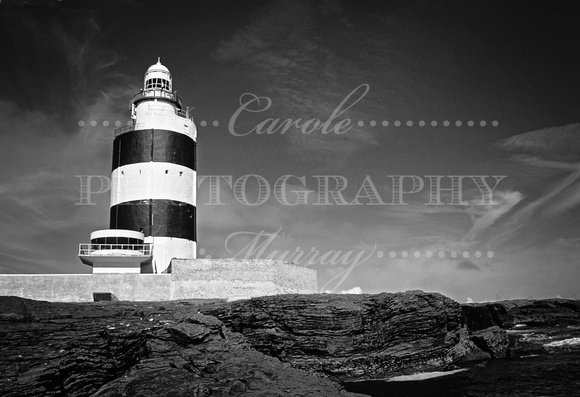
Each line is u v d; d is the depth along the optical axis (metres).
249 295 36.53
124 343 20.67
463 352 28.73
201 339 22.25
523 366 26.31
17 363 17.28
